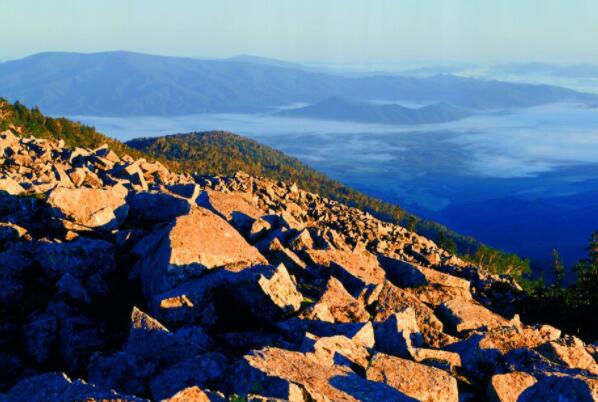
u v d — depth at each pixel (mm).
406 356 22703
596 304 51312
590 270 61688
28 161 43375
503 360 23344
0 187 31516
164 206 34969
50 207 31125
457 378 21891
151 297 25422
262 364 17500
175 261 25516
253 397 14586
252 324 25109
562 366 22625
